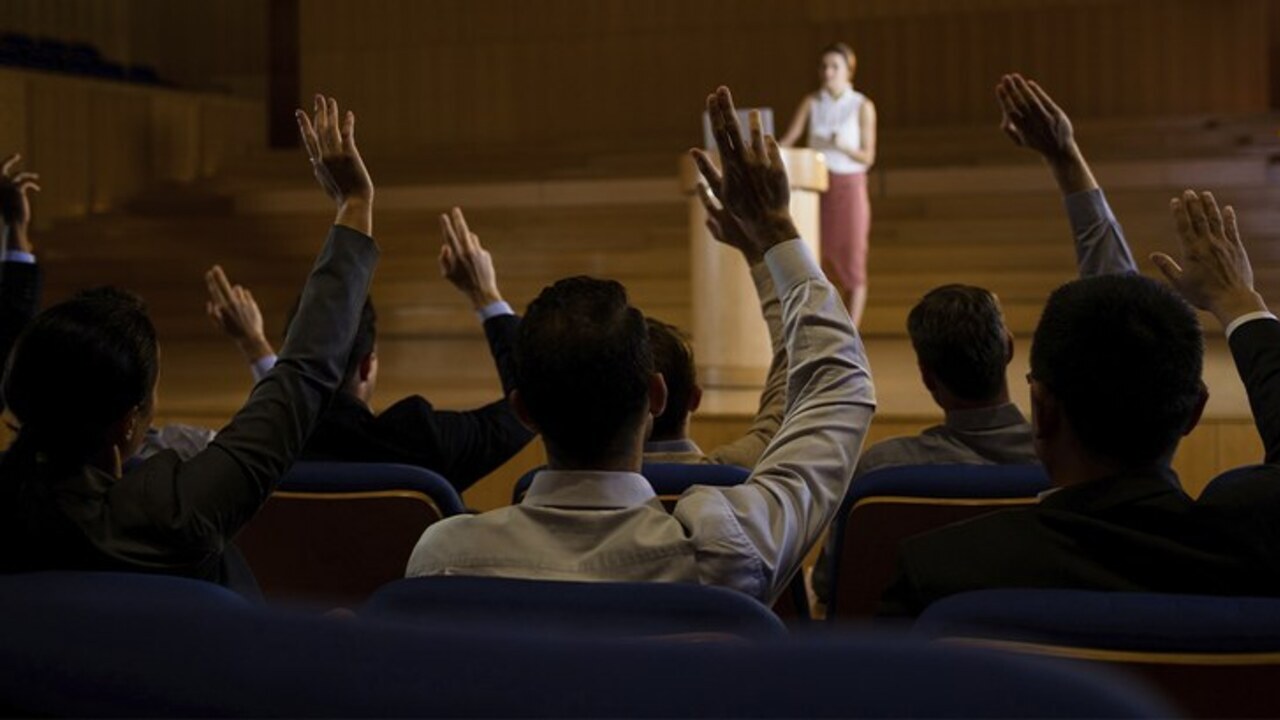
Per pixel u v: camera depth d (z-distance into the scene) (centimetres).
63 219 1177
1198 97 1268
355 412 290
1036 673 45
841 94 802
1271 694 118
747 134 602
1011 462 275
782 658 46
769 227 196
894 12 1324
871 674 45
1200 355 162
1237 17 1257
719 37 1362
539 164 1246
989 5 1305
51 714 54
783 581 166
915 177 1048
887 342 880
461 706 46
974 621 121
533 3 1402
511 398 167
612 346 161
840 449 177
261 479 172
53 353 168
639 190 1083
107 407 170
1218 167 998
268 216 1138
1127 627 119
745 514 161
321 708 47
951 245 990
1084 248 285
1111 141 1127
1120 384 158
